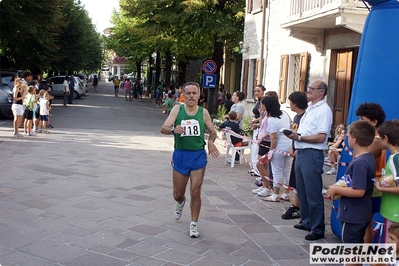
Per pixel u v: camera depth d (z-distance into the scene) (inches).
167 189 317.1
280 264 191.3
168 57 1359.5
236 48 928.9
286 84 581.3
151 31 952.9
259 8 705.6
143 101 1614.2
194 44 1016.2
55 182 323.3
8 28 916.6
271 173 308.0
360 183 163.9
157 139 611.8
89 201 277.3
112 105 1312.7
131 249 201.8
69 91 1242.0
